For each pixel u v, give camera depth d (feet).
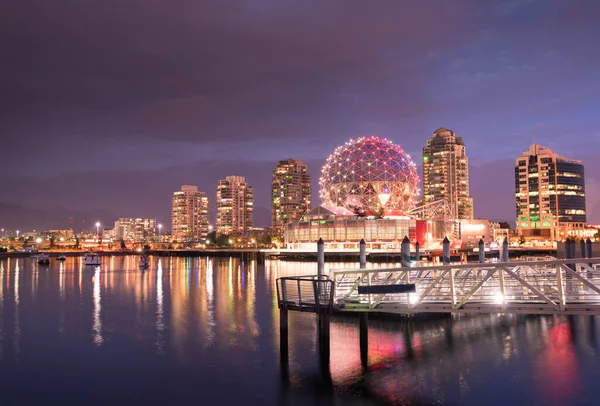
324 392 81.20
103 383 86.99
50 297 200.75
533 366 92.17
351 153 603.67
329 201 614.75
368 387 82.89
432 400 77.10
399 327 121.80
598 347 103.76
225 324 134.92
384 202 579.48
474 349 103.09
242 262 515.50
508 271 90.17
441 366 92.63
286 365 95.61
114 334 123.95
